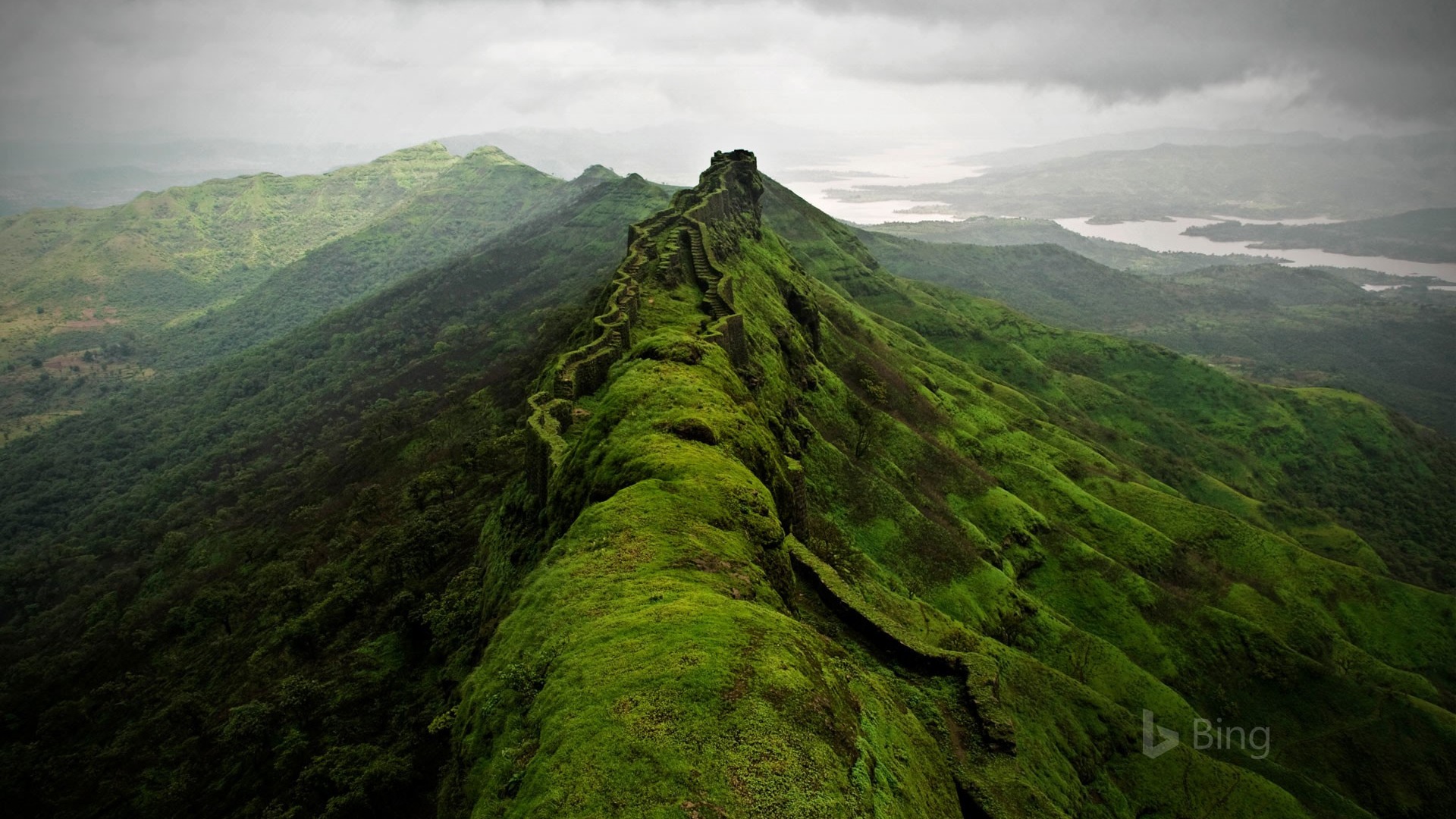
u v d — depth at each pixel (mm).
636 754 18203
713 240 106562
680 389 45344
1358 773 85688
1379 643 112188
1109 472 144625
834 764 19703
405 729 43688
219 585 103938
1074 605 100312
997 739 36094
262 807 45906
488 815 19312
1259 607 110500
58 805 60750
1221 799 66188
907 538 86125
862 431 106750
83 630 124438
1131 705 81625
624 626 23500
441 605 51219
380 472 126562
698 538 30000
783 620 25859
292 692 52250
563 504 39750
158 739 63875
